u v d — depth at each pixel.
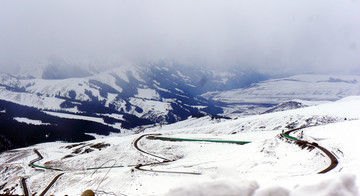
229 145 101.81
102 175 57.31
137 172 54.59
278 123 176.50
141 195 37.91
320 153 52.59
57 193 54.69
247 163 55.47
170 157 96.38
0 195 15.72
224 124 193.62
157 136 135.12
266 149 62.97
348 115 165.75
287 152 58.84
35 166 114.31
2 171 113.25
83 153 134.62
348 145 53.97
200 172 52.78
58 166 110.31
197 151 99.38
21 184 80.56
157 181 45.84
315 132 69.88
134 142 125.31
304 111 192.88
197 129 185.00
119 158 103.56
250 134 121.56
